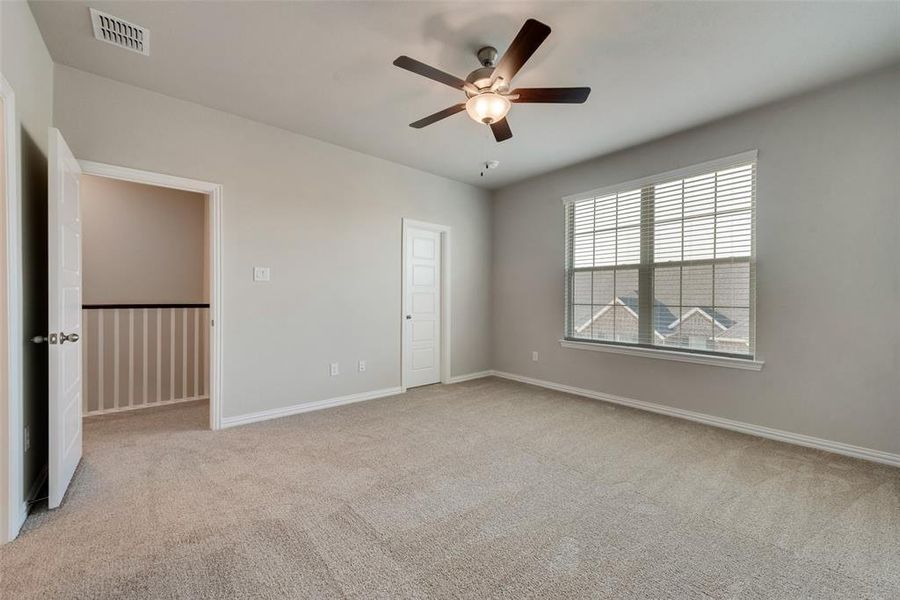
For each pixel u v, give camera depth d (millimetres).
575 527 1906
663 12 2068
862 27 2174
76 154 2629
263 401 3482
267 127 3486
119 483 2291
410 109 3191
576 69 2590
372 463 2605
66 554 1658
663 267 3760
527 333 5070
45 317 2361
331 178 3906
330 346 3918
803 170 2941
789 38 2277
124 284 4512
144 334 3979
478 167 4582
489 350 5531
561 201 4645
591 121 3350
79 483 2285
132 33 2260
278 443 2936
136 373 4074
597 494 2223
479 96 2252
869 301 2691
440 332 5094
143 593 1449
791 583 1539
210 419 3260
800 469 2549
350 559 1651
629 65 2547
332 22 2168
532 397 4348
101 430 3209
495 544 1768
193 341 4371
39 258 2270
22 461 1893
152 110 2920
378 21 2158
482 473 2475
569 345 4539
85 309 3771
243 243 3357
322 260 3850
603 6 2025
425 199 4758
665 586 1515
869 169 2680
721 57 2465
